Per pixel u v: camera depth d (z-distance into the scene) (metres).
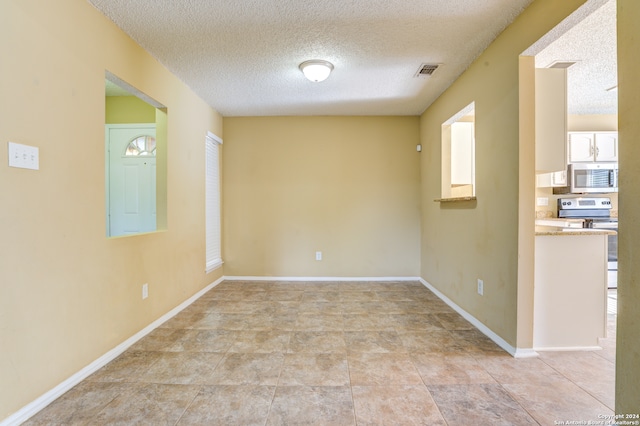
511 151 2.28
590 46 2.55
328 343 2.47
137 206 3.97
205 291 3.92
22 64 1.56
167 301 2.98
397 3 2.04
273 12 2.13
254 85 3.39
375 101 3.93
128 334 2.41
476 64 2.81
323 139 4.55
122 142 3.97
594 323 2.36
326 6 2.07
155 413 1.63
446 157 3.70
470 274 2.93
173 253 3.09
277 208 4.57
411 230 4.56
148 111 3.94
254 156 4.57
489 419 1.58
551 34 1.91
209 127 4.04
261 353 2.30
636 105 1.23
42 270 1.67
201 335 2.62
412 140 4.55
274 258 4.59
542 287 2.33
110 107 3.96
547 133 2.35
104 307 2.14
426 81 3.30
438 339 2.55
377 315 3.11
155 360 2.19
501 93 2.40
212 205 4.22
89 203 2.01
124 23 2.25
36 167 1.63
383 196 4.55
